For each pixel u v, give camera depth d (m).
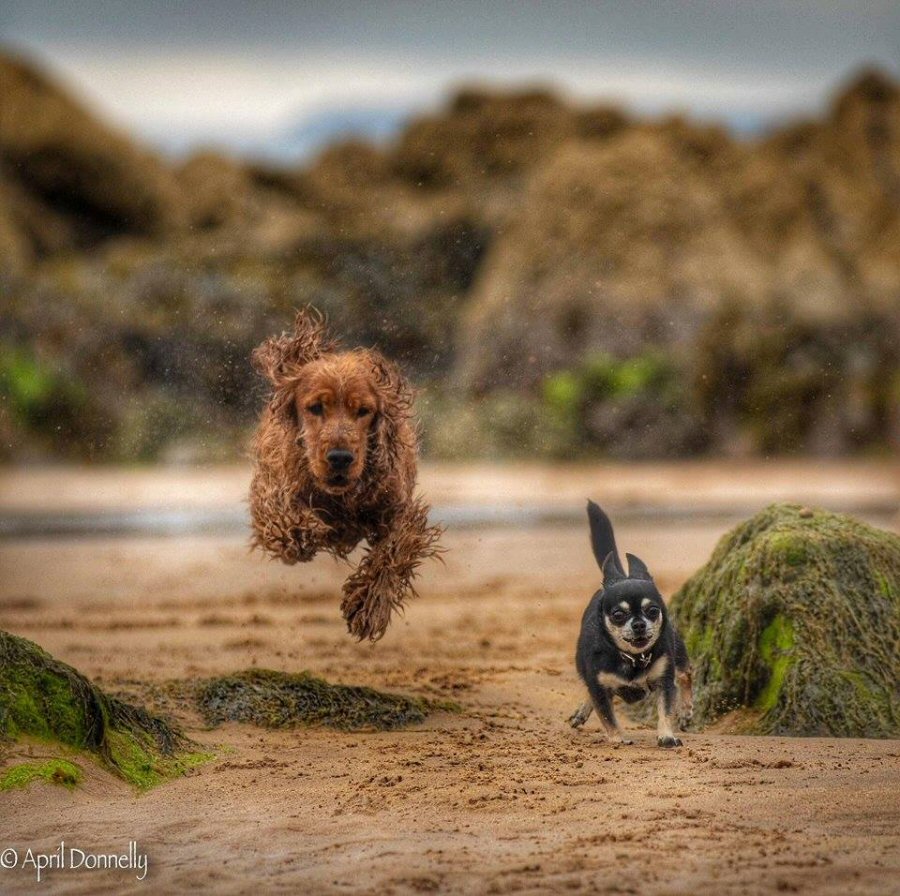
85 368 37.50
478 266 46.78
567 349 40.53
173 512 24.58
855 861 5.23
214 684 8.61
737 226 44.56
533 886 5.01
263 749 7.64
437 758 7.28
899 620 8.33
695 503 26.55
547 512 24.62
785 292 42.44
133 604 14.46
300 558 8.67
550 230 43.12
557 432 37.34
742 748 7.38
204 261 42.59
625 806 6.11
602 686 7.67
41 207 48.41
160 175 50.84
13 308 38.94
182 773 7.09
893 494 28.45
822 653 8.13
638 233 42.53
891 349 41.97
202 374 38.06
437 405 38.75
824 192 46.84
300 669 10.44
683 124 46.53
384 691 9.39
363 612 8.38
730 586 8.70
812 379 40.50
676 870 5.14
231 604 14.54
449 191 50.97
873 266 44.94
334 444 8.16
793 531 8.70
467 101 53.97
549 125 52.53
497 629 12.70
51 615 13.59
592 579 16.52
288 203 51.31
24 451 33.97
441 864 5.32
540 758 7.21
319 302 42.03
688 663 8.16
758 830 5.66
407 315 43.69
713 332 40.72
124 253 43.81
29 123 48.75
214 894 5.10
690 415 38.72
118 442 34.97
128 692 8.60
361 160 52.44
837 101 51.25
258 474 8.91
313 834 5.85
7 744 6.66
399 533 8.48
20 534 21.11
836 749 7.32
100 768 6.79
